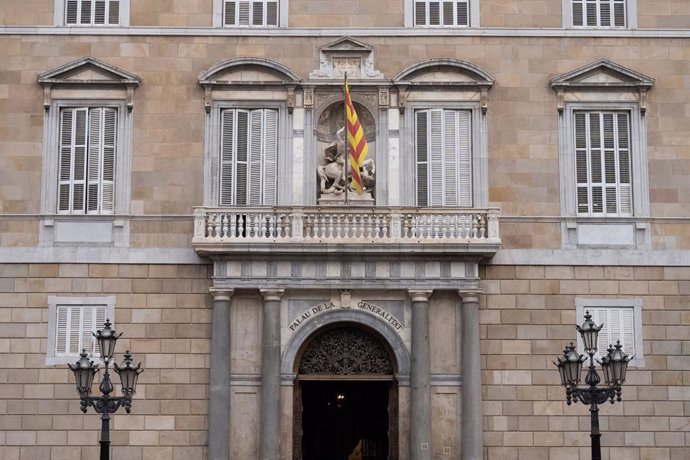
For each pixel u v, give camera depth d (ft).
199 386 120.98
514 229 124.47
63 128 126.11
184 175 124.67
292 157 125.29
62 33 126.93
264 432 118.11
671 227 125.08
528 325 122.62
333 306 121.80
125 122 125.39
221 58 126.82
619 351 92.48
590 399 92.73
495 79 126.82
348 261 121.29
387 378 123.24
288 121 125.80
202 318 122.11
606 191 126.00
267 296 120.47
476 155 125.49
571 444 120.88
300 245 119.34
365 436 141.49
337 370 123.44
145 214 123.95
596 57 127.85
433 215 121.39
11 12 127.24
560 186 125.29
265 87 126.00
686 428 121.49
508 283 123.34
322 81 126.00
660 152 126.21
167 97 126.00
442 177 125.70
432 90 126.52
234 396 120.37
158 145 125.18
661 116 126.82
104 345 95.55
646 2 129.08
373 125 126.82
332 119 128.36
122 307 122.42
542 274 123.75
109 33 126.93
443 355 121.39
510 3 128.67
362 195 124.36
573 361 92.73
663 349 122.83
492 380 121.60
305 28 127.24
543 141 125.90
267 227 123.24
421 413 118.73
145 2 127.85
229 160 125.90
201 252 120.26
